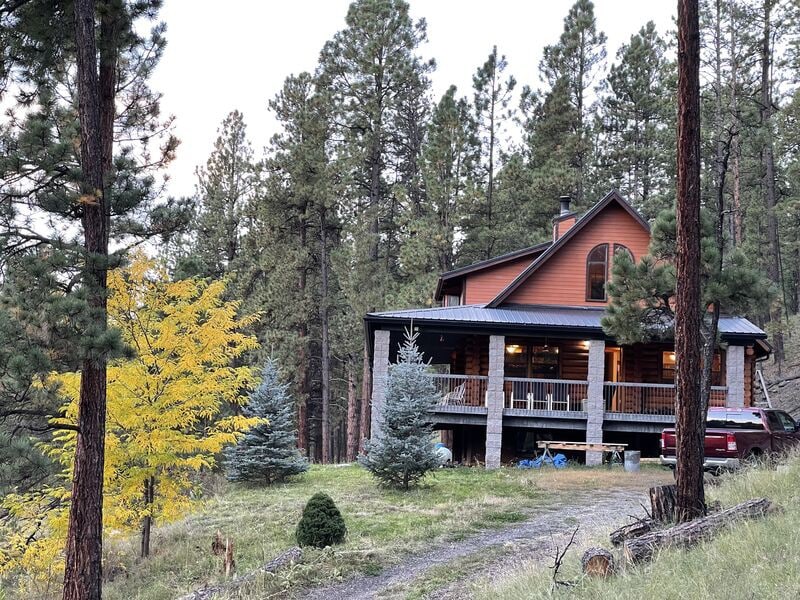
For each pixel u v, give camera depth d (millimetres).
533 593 8031
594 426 23344
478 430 26000
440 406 23562
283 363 36156
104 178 10773
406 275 45125
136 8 11664
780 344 33906
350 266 36469
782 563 7141
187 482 15234
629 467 21047
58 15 11211
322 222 39000
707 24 33438
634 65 42562
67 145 9930
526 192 40438
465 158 37656
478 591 9438
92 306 9867
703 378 14695
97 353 9180
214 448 14461
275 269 38438
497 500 16375
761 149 33844
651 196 40062
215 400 14625
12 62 11008
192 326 14602
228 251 44469
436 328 23609
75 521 10500
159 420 14047
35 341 9086
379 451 18172
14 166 9594
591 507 15219
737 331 22750
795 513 9258
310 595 10531
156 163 11750
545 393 25516
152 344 14250
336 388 47156
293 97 40719
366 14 43688
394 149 50469
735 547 7961
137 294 14141
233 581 11461
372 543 13031
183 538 15312
